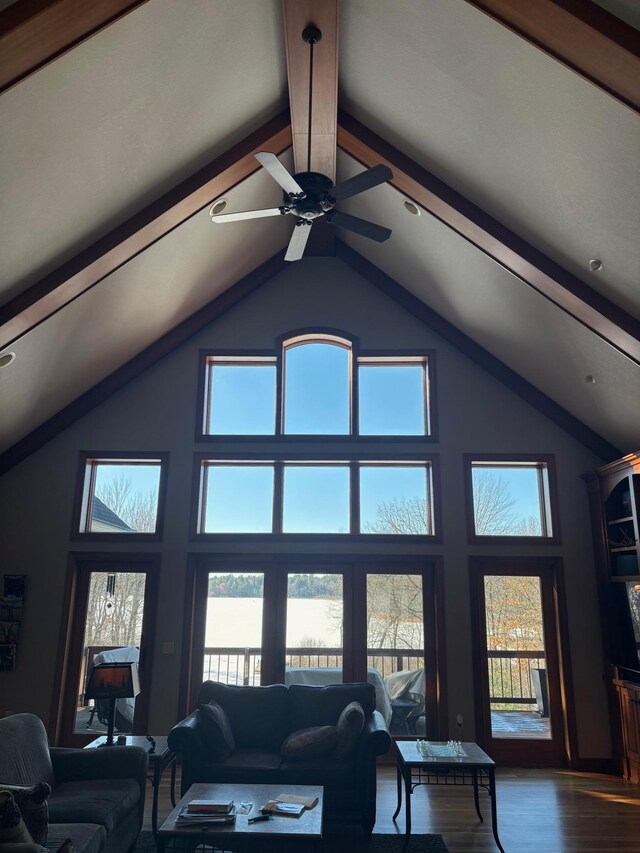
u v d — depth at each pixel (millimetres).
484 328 6477
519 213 4734
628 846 4102
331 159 5664
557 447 6668
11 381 5566
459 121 4426
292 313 7117
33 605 6336
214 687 5051
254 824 3176
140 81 3947
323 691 5004
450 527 6516
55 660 6219
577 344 5574
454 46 3895
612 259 4461
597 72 3400
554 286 4891
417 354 6949
